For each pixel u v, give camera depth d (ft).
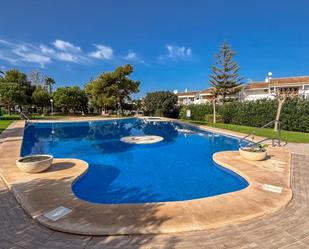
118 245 10.37
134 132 60.44
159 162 29.58
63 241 10.69
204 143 43.27
